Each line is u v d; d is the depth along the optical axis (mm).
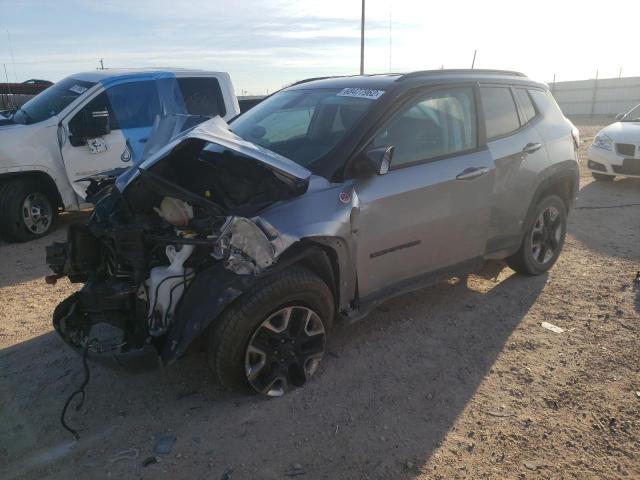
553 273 5332
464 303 4637
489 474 2689
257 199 3293
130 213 3359
